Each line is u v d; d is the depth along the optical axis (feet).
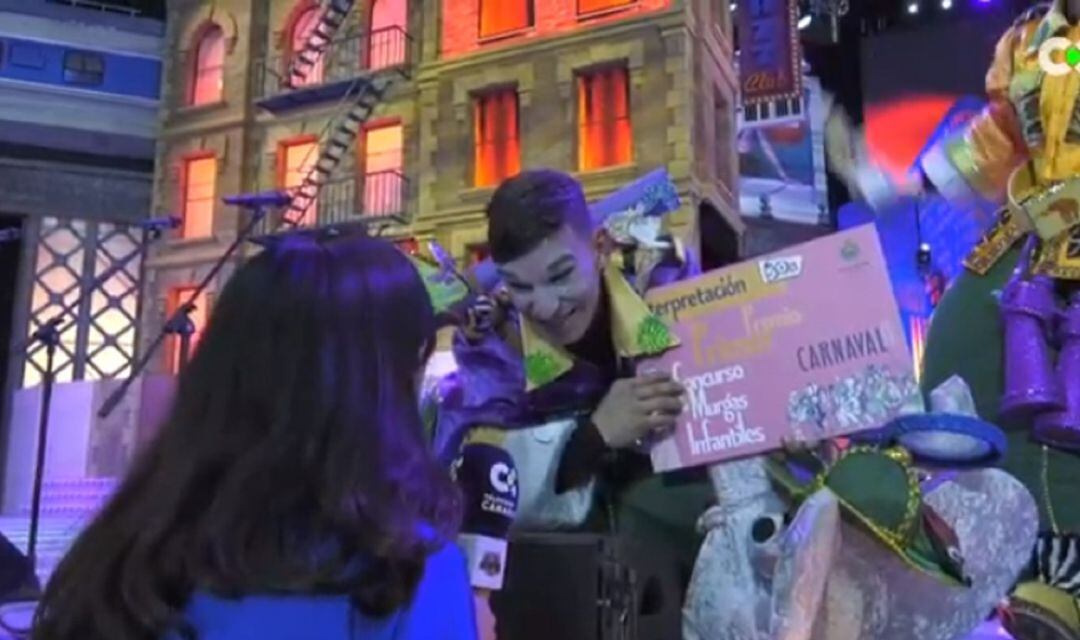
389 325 3.37
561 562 4.90
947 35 60.59
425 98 37.73
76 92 43.57
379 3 40.60
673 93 32.91
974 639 6.94
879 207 58.08
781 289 4.86
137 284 43.50
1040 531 5.98
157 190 43.32
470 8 37.78
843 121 60.75
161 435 3.30
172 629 2.99
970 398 5.27
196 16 44.45
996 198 7.47
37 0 43.91
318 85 39.75
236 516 2.98
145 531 3.06
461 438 5.32
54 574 3.23
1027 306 6.11
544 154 34.91
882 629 4.82
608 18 34.71
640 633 5.28
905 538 4.39
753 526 4.63
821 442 4.82
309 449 3.09
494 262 5.24
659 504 5.57
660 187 5.64
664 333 5.02
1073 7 6.86
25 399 40.27
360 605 3.01
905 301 51.11
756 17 35.83
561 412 5.32
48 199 42.78
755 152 55.93
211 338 3.36
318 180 38.60
